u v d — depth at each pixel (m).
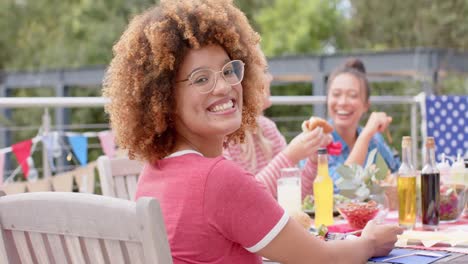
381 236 1.54
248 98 1.64
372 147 3.00
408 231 1.86
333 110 3.07
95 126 3.76
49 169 3.45
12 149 3.27
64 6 19.44
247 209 1.33
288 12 17.41
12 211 1.28
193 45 1.46
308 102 4.24
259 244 1.34
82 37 18.50
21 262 1.33
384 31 17.64
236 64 1.51
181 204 1.36
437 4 16.95
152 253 1.08
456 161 2.17
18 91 18.75
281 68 10.20
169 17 1.47
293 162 2.22
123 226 1.11
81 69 12.11
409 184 1.94
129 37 1.50
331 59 9.74
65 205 1.18
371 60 9.59
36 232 1.26
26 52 19.52
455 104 4.00
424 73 9.32
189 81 1.47
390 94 13.94
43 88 18.69
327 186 2.03
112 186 2.29
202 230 1.34
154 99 1.46
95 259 1.18
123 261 1.15
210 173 1.35
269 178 2.19
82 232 1.17
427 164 1.94
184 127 1.52
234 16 1.59
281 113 13.14
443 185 2.05
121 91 1.51
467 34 16.62
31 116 16.31
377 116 2.82
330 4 18.22
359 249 1.48
